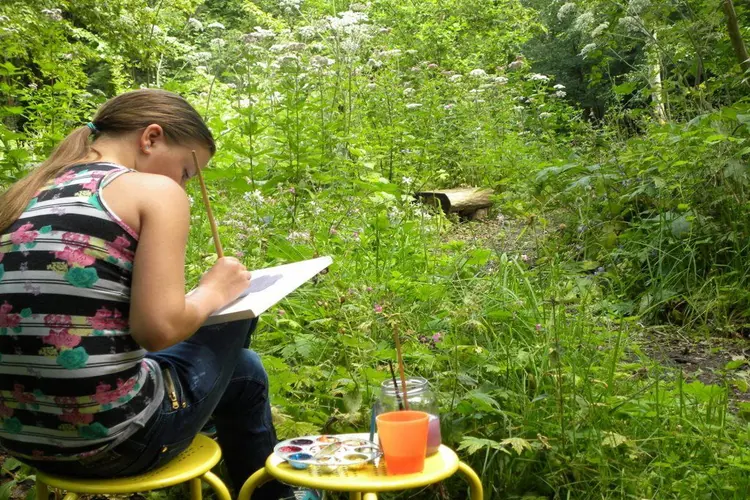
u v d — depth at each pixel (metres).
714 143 5.21
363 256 4.42
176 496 2.71
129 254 1.88
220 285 2.06
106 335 1.85
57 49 7.25
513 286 3.97
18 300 1.83
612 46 7.54
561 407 2.67
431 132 8.63
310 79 6.75
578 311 3.58
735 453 2.77
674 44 7.03
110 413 1.86
